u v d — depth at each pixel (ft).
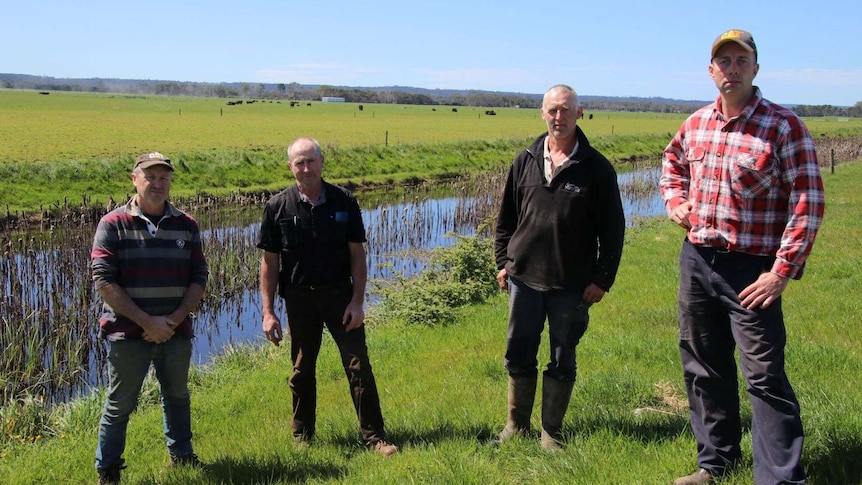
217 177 96.84
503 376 23.90
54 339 34.42
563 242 15.62
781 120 12.28
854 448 13.70
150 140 142.51
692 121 13.70
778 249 12.46
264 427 21.29
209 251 47.16
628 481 13.94
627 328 28.86
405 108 492.13
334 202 17.67
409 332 32.58
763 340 12.35
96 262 15.85
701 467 13.89
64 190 80.53
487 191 82.89
